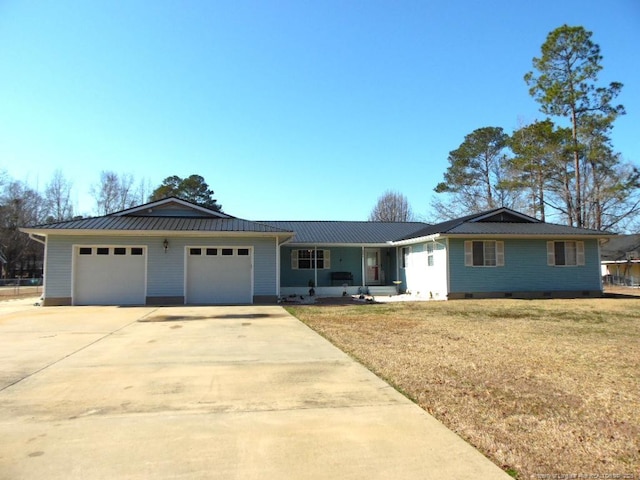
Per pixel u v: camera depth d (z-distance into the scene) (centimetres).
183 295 1606
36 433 372
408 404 450
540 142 3048
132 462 317
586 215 3105
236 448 342
